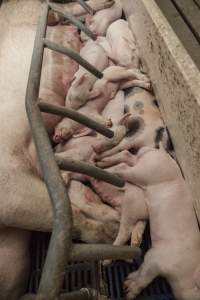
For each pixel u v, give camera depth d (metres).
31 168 1.28
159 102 1.47
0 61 1.66
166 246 1.07
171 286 1.07
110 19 1.99
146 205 1.18
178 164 1.28
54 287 0.68
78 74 1.65
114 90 1.58
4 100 1.45
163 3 1.34
